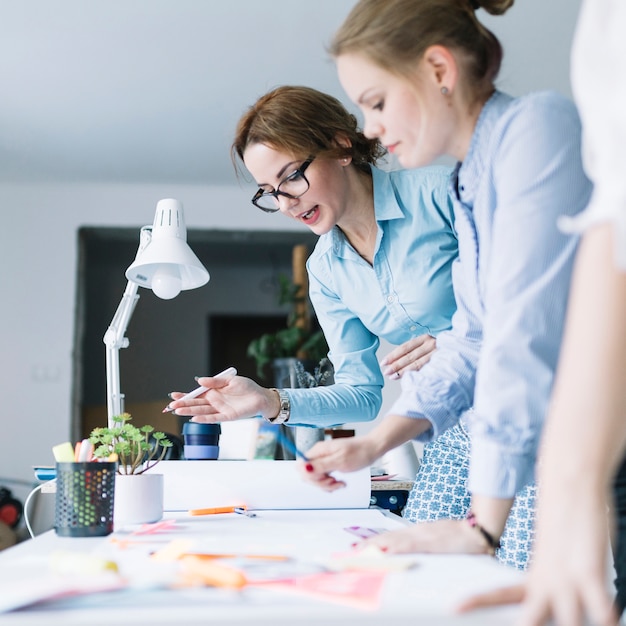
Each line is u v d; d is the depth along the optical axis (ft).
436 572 2.57
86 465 3.92
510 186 3.29
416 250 5.64
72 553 2.76
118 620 1.92
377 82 3.53
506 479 3.02
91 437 4.57
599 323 2.02
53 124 15.71
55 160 17.49
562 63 13.39
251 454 7.72
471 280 3.88
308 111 5.36
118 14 11.86
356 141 5.57
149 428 4.85
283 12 11.89
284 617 1.94
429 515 5.71
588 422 2.01
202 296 24.62
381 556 2.85
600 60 2.00
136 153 17.16
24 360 18.34
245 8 11.78
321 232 5.64
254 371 25.29
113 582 2.27
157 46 12.82
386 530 3.91
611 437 2.02
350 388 5.80
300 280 19.56
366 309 5.92
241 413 5.09
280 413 5.30
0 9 11.71
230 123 15.62
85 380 23.41
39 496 16.02
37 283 18.57
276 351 17.66
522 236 3.17
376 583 2.34
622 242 1.95
